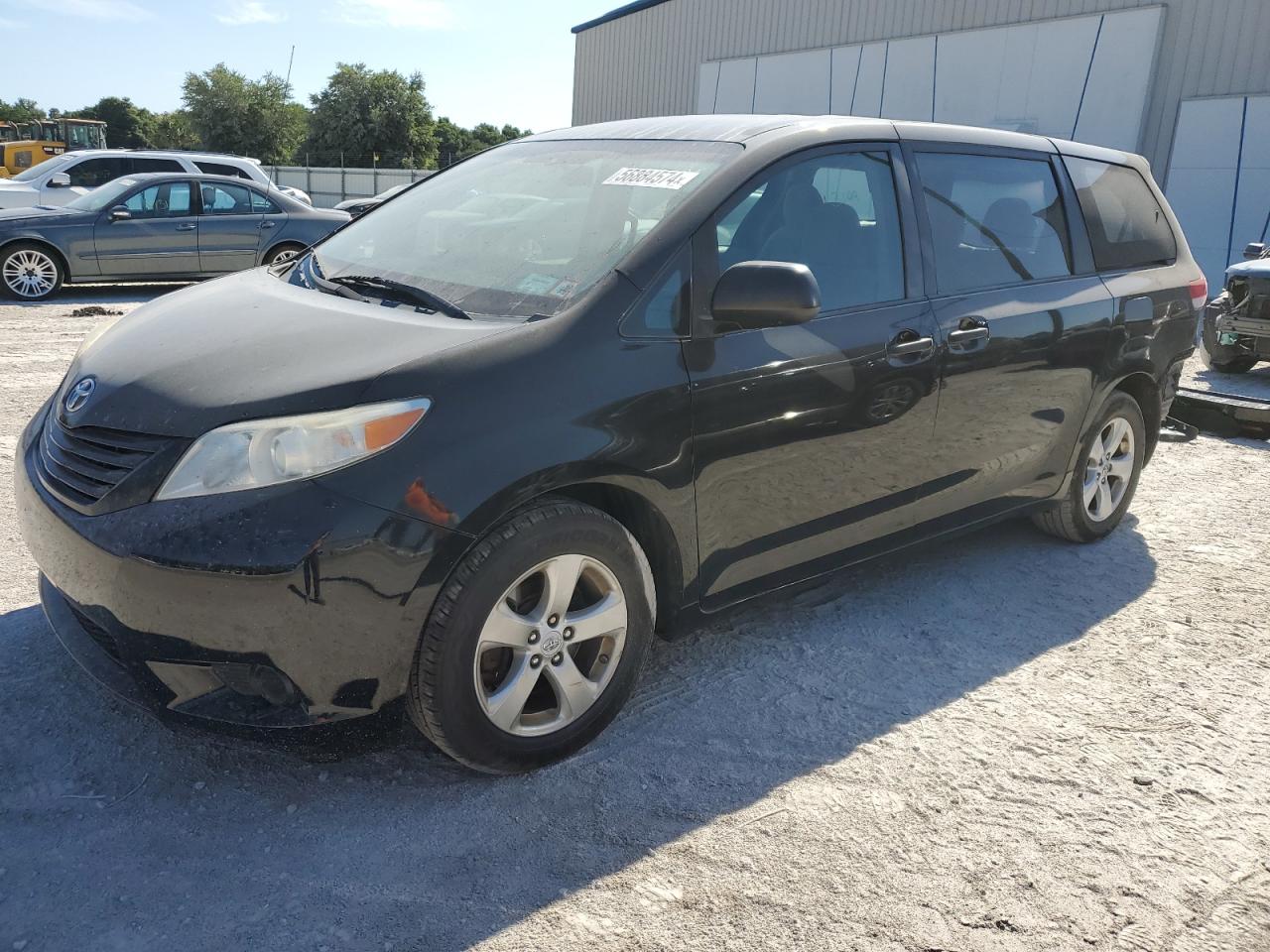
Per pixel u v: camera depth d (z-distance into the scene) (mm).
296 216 12453
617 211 2918
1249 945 2123
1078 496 4262
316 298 2914
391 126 74688
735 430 2771
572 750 2650
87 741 2590
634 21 26359
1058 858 2365
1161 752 2844
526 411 2373
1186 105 15438
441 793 2486
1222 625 3705
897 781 2637
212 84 69188
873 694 3086
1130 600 3900
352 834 2320
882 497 3311
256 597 2127
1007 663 3334
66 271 11266
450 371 2338
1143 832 2480
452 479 2254
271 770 2537
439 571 2256
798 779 2621
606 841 2342
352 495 2168
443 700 2334
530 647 2477
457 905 2113
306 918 2053
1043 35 17062
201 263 11930
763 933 2080
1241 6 14734
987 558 4277
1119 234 4312
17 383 6512
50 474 2467
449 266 2965
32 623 3170
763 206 2961
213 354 2506
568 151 3449
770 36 22266
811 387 2932
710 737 2801
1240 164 14922
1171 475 5664
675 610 2836
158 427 2295
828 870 2283
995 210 3727
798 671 3203
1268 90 14539
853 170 3250
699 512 2760
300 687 2217
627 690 2746
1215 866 2369
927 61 18922
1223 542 4582
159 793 2416
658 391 2592
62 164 14180
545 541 2410
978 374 3473
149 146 86125
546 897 2150
